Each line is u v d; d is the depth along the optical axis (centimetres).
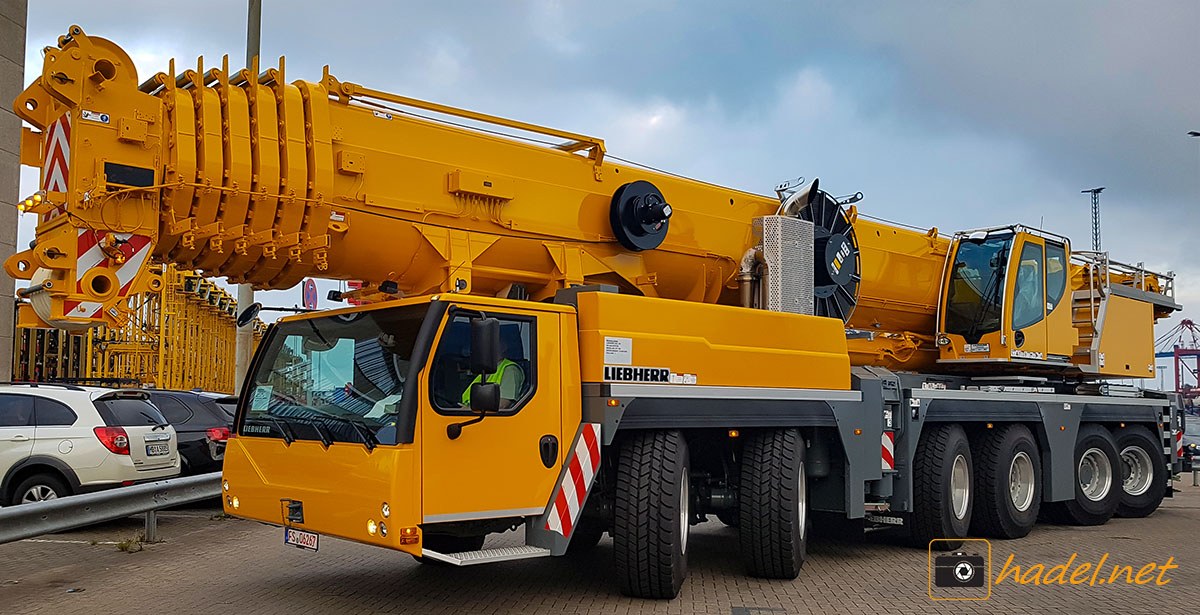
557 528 664
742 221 970
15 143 1775
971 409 1070
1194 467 2062
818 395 871
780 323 854
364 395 627
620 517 726
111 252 623
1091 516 1302
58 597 739
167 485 988
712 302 961
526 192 802
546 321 684
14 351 1934
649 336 730
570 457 683
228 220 662
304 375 680
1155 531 1249
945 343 1223
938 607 736
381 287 698
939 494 1010
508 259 798
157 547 984
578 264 826
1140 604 764
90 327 644
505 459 643
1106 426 1409
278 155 675
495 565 886
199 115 652
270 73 692
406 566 880
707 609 708
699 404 755
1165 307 1566
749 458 834
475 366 600
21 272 649
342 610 698
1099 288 1350
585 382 702
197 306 2845
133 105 633
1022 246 1205
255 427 704
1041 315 1234
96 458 1048
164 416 1280
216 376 3200
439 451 606
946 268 1231
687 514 767
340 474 619
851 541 1094
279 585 789
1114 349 1388
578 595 754
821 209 1012
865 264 1129
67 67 610
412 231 738
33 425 1039
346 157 697
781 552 816
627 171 886
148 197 636
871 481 967
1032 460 1169
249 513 696
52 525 812
